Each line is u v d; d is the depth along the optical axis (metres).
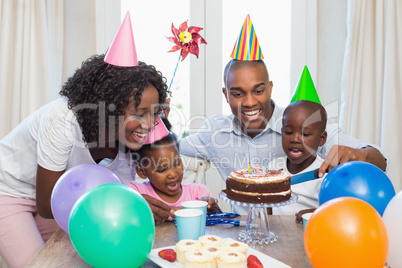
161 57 2.36
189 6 2.32
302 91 1.52
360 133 2.19
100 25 2.25
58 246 1.03
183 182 1.68
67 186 1.05
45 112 1.24
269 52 2.33
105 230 0.82
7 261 1.37
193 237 0.99
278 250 0.98
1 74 2.15
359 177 1.07
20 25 2.14
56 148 1.19
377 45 2.13
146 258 0.89
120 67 1.14
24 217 1.38
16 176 1.36
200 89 2.34
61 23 2.21
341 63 2.24
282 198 1.08
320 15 2.26
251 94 1.57
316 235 0.81
